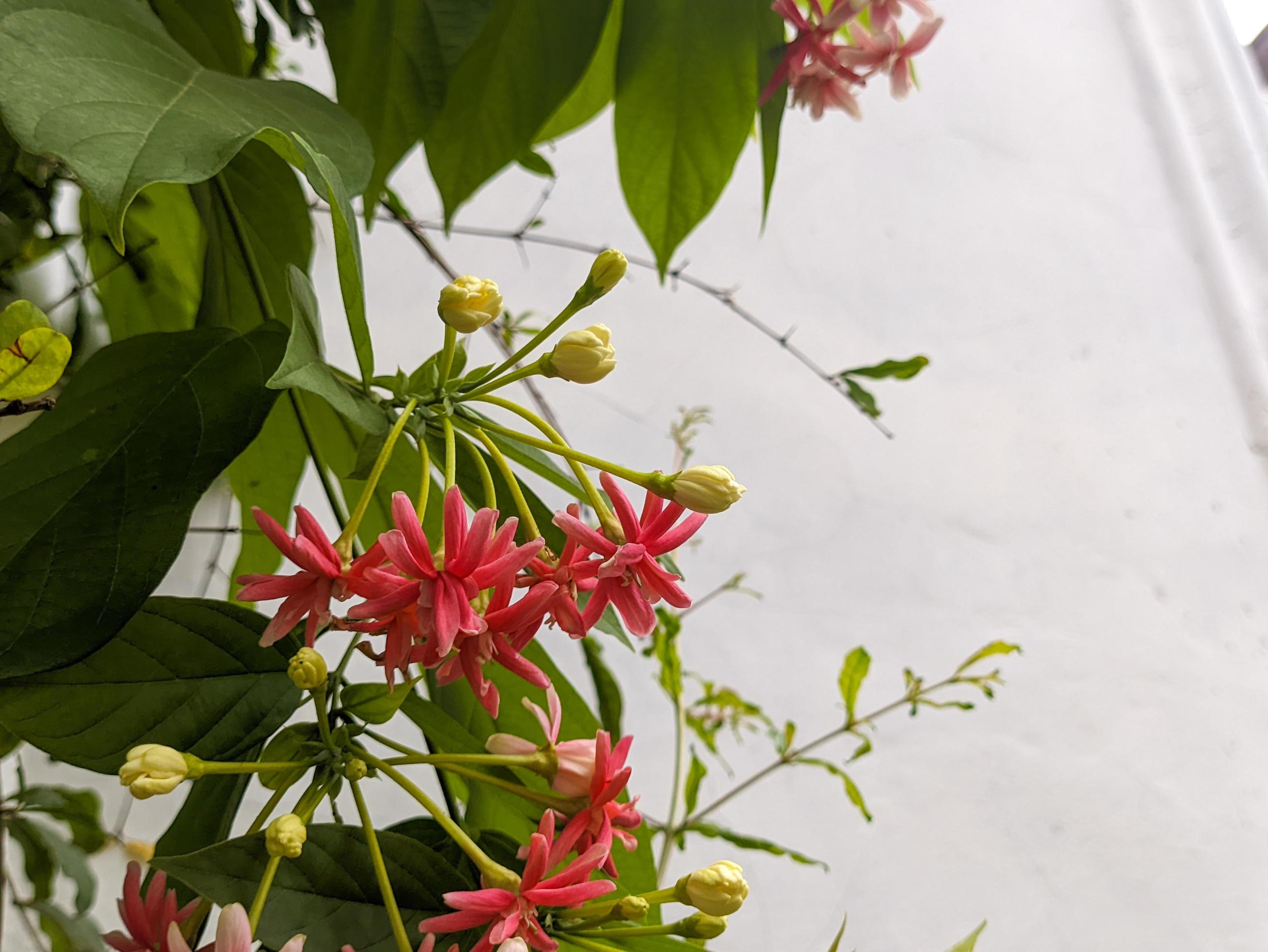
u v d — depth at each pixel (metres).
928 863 0.63
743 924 0.61
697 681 0.65
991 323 0.73
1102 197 0.75
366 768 0.26
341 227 0.24
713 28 0.42
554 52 0.40
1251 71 0.77
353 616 0.23
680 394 0.69
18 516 0.25
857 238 0.73
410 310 0.66
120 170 0.22
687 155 0.44
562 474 0.31
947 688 0.66
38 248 0.36
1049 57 0.77
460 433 0.28
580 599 0.31
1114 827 0.64
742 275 0.72
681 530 0.25
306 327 0.25
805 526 0.69
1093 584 0.69
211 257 0.38
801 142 0.74
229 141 0.23
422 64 0.37
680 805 0.63
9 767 0.54
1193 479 0.71
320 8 0.36
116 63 0.24
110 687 0.26
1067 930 0.62
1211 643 0.68
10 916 0.54
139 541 0.25
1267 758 0.67
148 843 0.56
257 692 0.27
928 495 0.70
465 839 0.25
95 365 0.27
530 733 0.34
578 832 0.26
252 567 0.44
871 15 0.42
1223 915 0.63
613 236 0.71
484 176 0.41
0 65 0.22
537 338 0.27
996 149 0.75
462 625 0.23
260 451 0.41
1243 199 0.74
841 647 0.67
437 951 0.26
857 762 0.65
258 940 0.24
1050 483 0.70
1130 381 0.72
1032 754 0.66
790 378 0.70
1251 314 0.73
